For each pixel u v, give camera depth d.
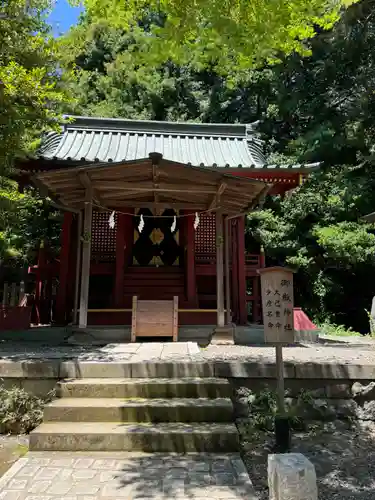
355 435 4.32
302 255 16.25
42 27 6.98
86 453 3.47
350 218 16.22
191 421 3.89
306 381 4.70
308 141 18.03
